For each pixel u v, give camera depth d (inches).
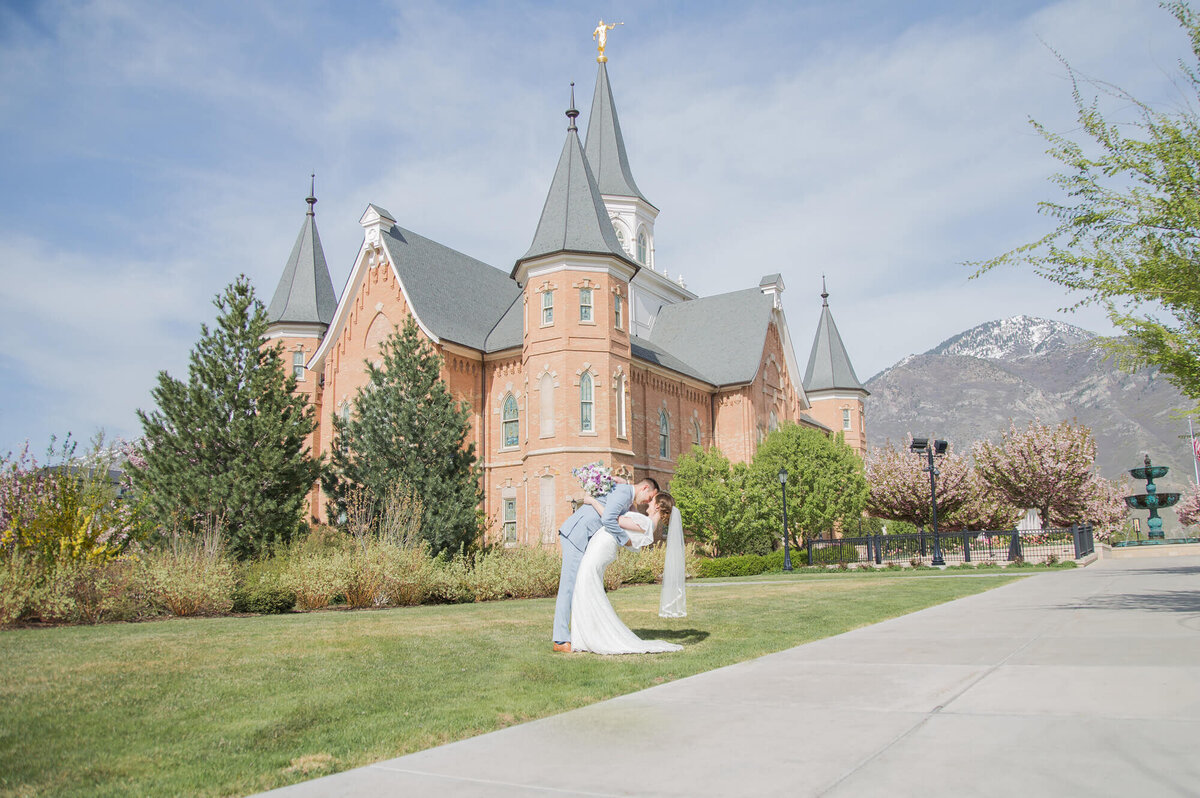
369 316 1581.0
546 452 1389.0
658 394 1683.1
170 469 836.0
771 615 528.7
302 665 340.5
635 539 387.5
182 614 622.5
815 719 218.1
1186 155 439.2
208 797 178.2
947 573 1090.7
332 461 993.5
